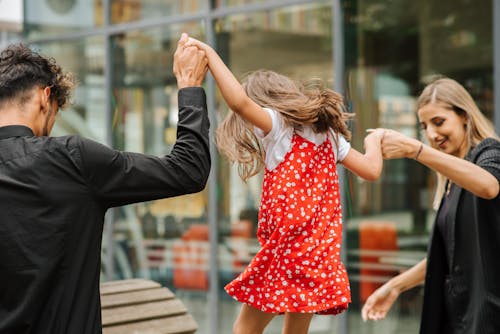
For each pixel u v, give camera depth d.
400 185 6.12
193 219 7.46
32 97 2.15
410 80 6.05
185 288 7.55
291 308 2.37
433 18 5.95
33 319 1.99
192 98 2.20
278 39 6.75
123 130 8.05
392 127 6.14
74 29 8.46
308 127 2.47
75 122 8.48
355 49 6.32
